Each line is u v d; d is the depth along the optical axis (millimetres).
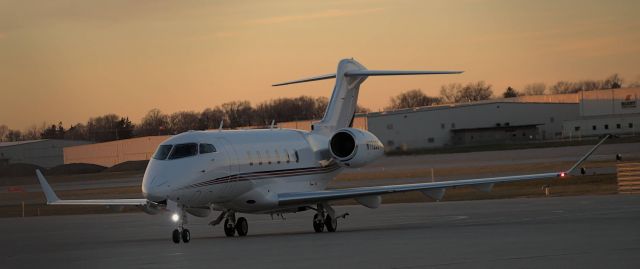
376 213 114688
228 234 85500
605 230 68562
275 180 88375
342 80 101438
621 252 52594
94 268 56906
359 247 62500
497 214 98812
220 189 81438
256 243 71125
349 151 93625
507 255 53062
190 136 82062
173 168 78125
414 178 199375
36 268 58844
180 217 77000
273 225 101000
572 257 50906
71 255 67500
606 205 104562
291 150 91625
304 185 93062
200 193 79375
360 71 101375
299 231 89500
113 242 80812
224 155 82188
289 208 88000
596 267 46406
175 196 76875
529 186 168375
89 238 88562
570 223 78125
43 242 85125
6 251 74938
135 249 70188
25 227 115062
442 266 48906
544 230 71000
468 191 167375
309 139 95438
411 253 56344
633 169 145625
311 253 59594
